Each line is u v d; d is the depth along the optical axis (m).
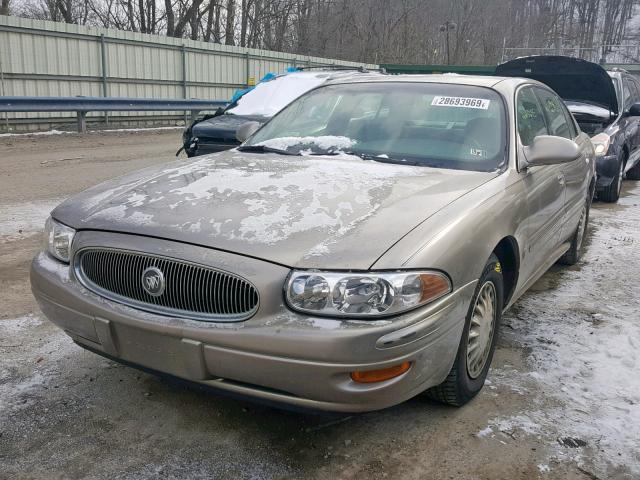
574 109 8.77
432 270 2.58
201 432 2.90
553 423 3.04
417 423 3.02
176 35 28.39
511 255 3.49
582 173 5.11
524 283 3.88
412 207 2.87
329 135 4.04
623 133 8.76
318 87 4.68
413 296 2.49
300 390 2.45
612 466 2.74
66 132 15.14
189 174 3.37
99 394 3.20
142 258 2.67
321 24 36.09
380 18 39.34
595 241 6.59
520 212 3.46
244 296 2.49
